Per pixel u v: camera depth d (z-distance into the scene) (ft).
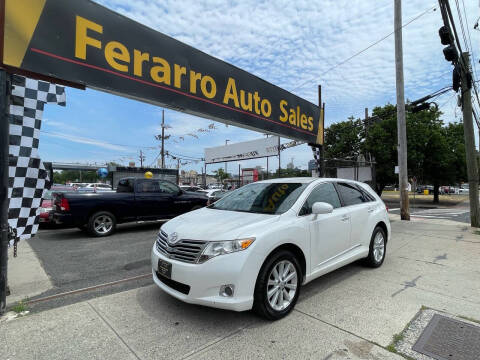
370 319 10.19
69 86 13.34
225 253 9.29
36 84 13.06
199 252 9.48
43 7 11.88
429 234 26.96
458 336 9.07
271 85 26.17
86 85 13.79
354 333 9.28
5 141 10.42
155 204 28.66
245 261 9.28
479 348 8.43
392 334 9.22
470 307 11.15
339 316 10.41
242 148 81.61
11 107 12.41
